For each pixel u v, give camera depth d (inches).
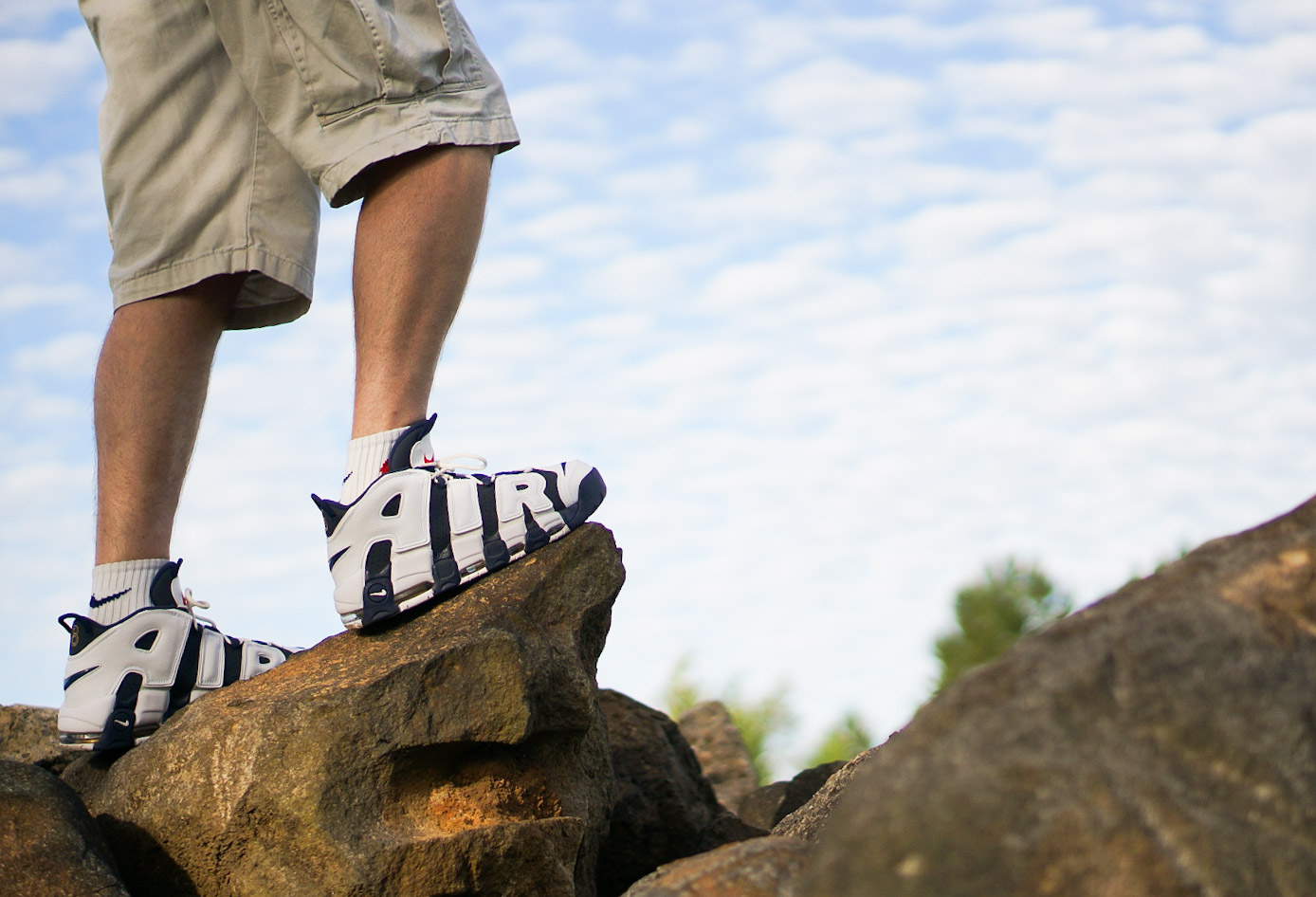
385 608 85.9
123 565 90.4
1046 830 41.3
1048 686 44.4
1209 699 43.6
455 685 81.0
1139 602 47.3
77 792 88.8
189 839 79.7
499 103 94.9
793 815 90.2
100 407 93.2
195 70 95.6
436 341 91.2
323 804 76.6
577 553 91.5
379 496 86.7
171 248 94.5
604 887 127.7
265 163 97.2
